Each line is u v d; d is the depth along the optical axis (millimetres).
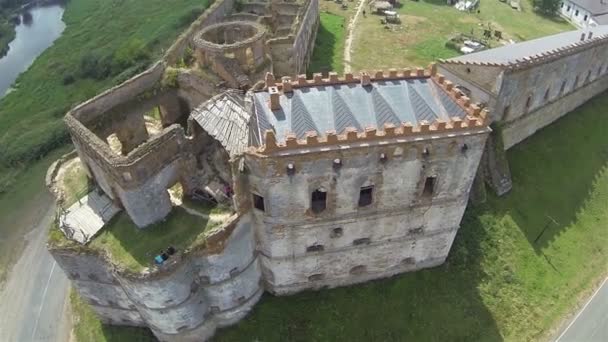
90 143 33125
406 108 34875
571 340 41938
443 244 41156
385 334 39938
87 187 39531
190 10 98500
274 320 40062
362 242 38188
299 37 59938
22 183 63781
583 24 95938
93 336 42719
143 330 41625
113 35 103188
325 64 70125
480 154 34250
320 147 30375
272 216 34000
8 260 52250
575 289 45625
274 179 31344
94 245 34625
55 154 68688
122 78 81875
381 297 41531
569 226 50719
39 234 55281
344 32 81312
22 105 85500
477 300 42656
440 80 36625
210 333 39844
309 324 39875
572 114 62844
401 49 75750
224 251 33969
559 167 55750
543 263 46875
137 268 32188
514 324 42219
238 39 52781
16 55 108375
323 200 34375
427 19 88062
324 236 36531
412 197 35594
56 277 49656
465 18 90375
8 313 46469
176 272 32438
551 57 50969
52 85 89375
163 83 46250
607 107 65625
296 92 35594
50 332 44469
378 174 33000
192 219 35312
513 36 84125
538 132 58969
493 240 46906
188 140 34875
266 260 38250
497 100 48531
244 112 36312
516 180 52594
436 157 33125
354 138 30578
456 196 36750
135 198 32750
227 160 38875
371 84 36531
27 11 130875
